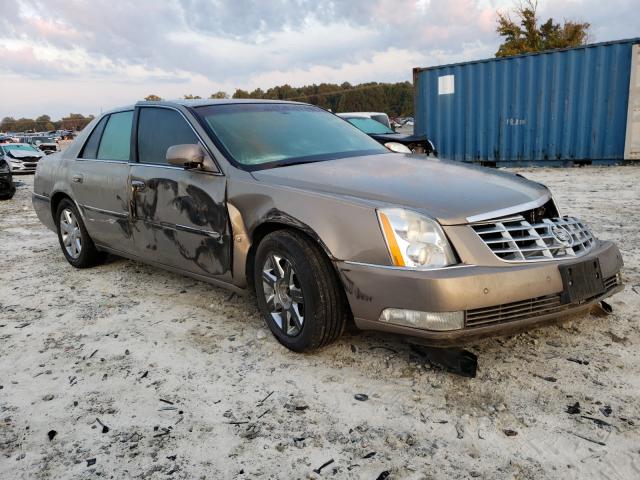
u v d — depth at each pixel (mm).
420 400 2635
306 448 2318
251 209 3277
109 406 2709
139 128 4348
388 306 2678
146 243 4207
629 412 2449
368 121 11820
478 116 14344
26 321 3906
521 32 36500
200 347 3342
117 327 3719
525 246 2770
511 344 3158
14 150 20078
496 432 2359
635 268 4461
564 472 2096
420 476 2113
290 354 3184
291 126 4066
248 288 3523
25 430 2535
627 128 12352
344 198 2902
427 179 3176
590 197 8477
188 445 2373
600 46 12398
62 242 5410
